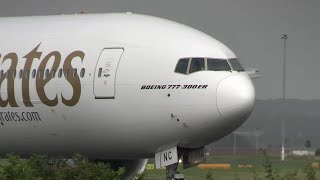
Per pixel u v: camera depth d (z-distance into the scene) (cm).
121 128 9425
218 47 9412
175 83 9194
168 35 9544
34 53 9975
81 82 9556
